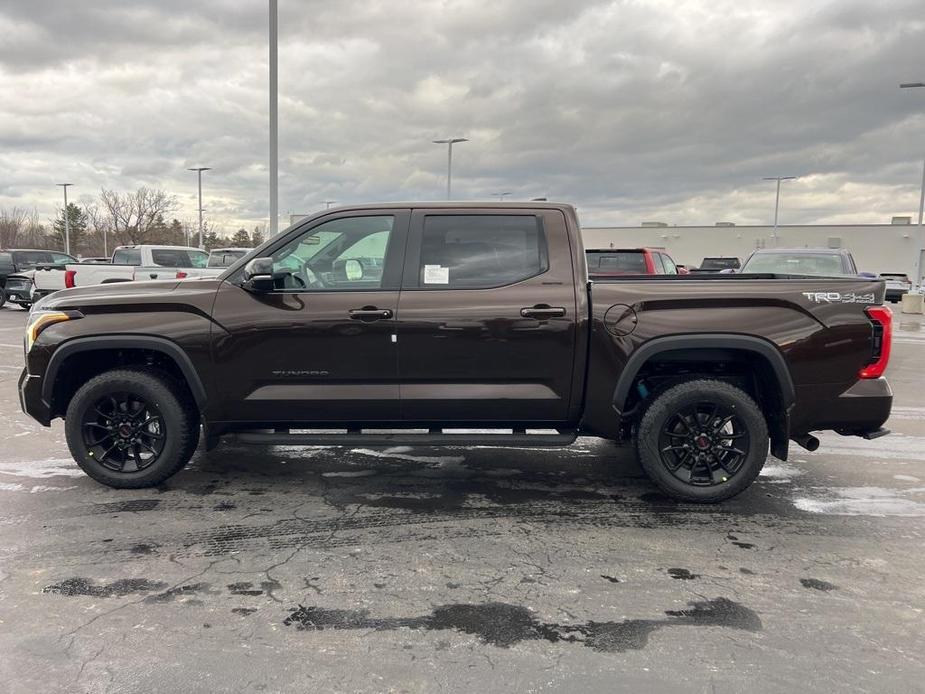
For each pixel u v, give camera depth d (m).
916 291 35.06
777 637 2.90
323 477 5.07
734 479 4.36
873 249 61.91
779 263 12.40
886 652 2.79
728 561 3.66
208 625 2.97
